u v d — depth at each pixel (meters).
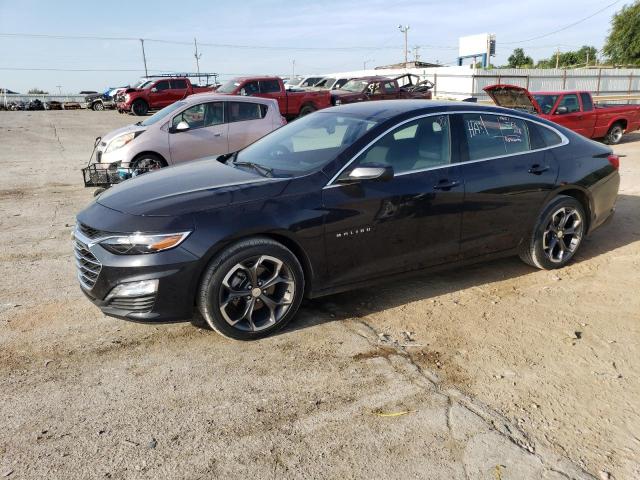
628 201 7.59
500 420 2.91
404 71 41.75
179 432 2.81
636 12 47.94
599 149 5.22
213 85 28.31
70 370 3.40
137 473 2.52
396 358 3.54
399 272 4.22
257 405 3.04
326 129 4.42
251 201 3.63
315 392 3.16
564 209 4.89
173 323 3.92
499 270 5.10
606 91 36.19
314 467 2.56
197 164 4.66
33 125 22.47
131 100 26.14
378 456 2.64
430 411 2.98
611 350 3.64
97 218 3.63
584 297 4.47
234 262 3.53
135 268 3.38
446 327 3.97
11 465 2.57
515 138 4.71
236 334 3.67
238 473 2.53
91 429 2.84
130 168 7.95
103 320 4.09
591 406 3.04
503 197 4.51
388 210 4.00
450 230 4.33
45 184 9.73
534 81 36.09
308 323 4.03
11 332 3.89
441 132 4.34
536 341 3.76
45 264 5.31
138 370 3.40
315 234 3.77
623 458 2.63
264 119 9.98
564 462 2.60
